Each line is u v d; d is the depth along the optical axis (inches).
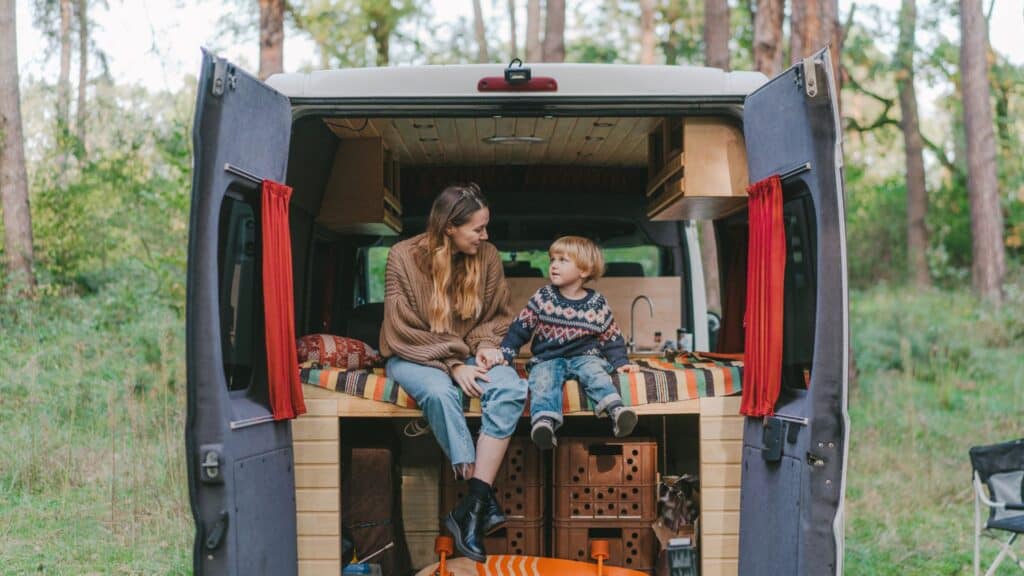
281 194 121.0
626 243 213.9
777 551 114.6
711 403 132.2
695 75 132.3
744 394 123.6
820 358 107.8
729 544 131.2
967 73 717.3
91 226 500.1
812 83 108.4
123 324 418.9
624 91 131.3
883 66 895.1
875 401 412.5
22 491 259.1
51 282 463.5
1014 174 791.7
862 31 896.3
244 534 108.7
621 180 207.8
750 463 124.4
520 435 149.0
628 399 132.0
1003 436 363.6
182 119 596.1
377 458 143.5
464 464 126.7
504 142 183.3
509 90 130.7
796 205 125.4
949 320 601.9
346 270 206.5
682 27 1061.1
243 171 111.8
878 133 991.0
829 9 455.2
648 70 131.9
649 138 177.9
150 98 633.0
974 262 700.7
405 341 132.6
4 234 455.8
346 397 131.1
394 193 194.9
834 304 107.5
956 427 373.7
